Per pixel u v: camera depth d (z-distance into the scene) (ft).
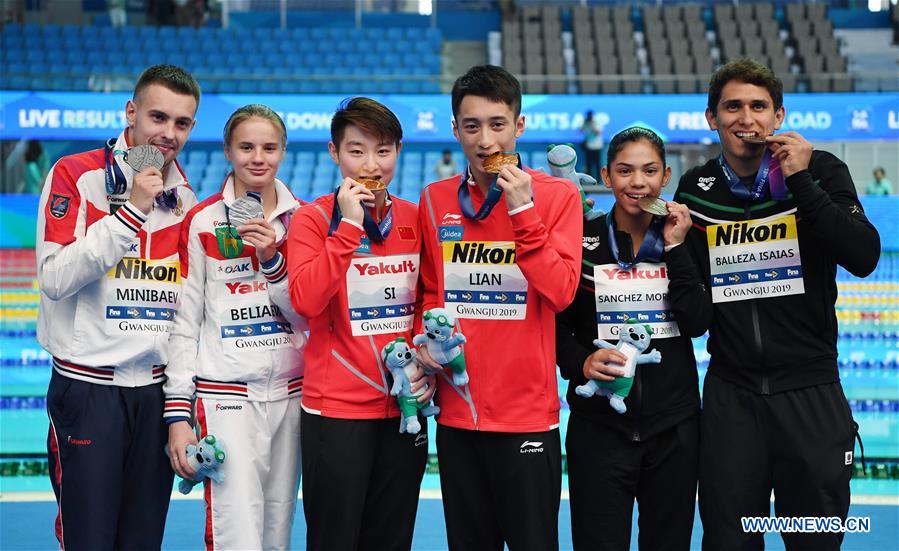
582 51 51.52
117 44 50.37
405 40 53.31
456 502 9.41
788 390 9.29
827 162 9.59
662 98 42.34
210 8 55.52
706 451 9.44
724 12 54.65
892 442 20.38
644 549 9.83
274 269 9.48
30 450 19.48
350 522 9.20
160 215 9.64
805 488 9.20
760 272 9.41
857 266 8.98
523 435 9.07
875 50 53.67
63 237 9.27
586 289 9.75
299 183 44.39
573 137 42.75
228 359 9.59
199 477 9.45
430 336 8.84
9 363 28.37
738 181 9.49
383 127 9.23
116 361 9.37
